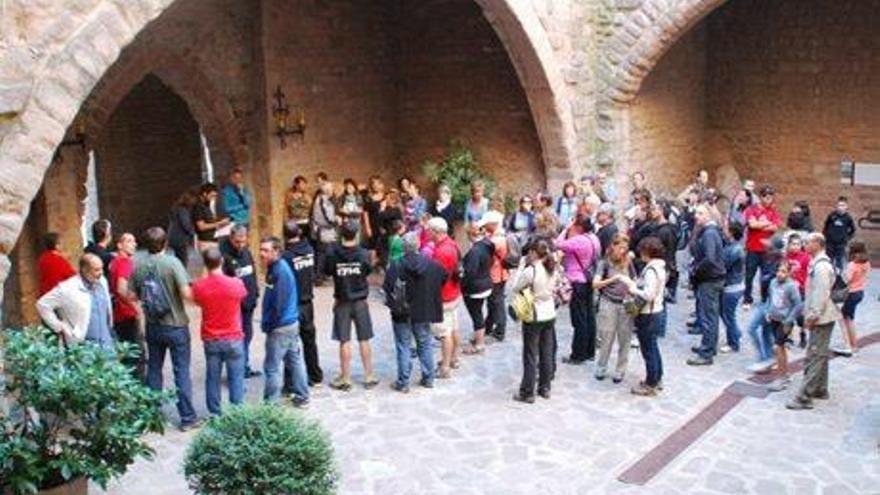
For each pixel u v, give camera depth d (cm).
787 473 728
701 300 972
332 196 1353
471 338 1062
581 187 1246
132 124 1770
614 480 721
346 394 902
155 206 1836
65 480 629
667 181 1550
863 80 1488
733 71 1614
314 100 1409
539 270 856
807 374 849
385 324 1151
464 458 761
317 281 1366
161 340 803
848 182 1534
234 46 1316
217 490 566
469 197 1451
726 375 948
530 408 866
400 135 1562
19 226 711
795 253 939
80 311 741
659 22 1336
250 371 959
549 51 1309
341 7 1432
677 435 801
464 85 1480
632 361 1004
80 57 734
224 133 1339
